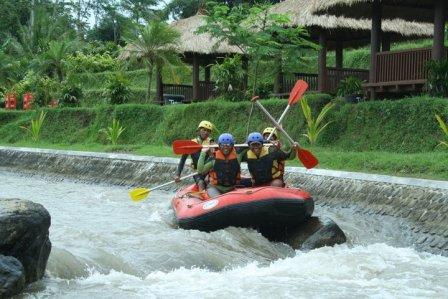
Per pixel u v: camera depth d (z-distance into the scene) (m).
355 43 34.97
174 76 36.91
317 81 29.16
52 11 83.56
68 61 51.06
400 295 9.14
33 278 8.53
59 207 17.91
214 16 27.11
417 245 12.77
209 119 27.89
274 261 11.17
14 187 24.30
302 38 28.25
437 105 19.62
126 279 9.39
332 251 11.88
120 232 12.56
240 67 31.11
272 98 28.34
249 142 13.12
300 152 13.16
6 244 8.02
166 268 10.19
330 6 23.33
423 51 22.03
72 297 8.37
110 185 24.67
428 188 13.87
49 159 29.75
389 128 20.89
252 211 12.09
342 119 22.52
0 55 55.75
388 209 14.34
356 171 17.50
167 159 23.33
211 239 11.72
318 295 8.99
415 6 24.98
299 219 12.46
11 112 43.34
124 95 38.03
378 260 11.28
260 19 27.17
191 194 14.00
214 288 9.18
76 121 37.06
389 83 23.06
